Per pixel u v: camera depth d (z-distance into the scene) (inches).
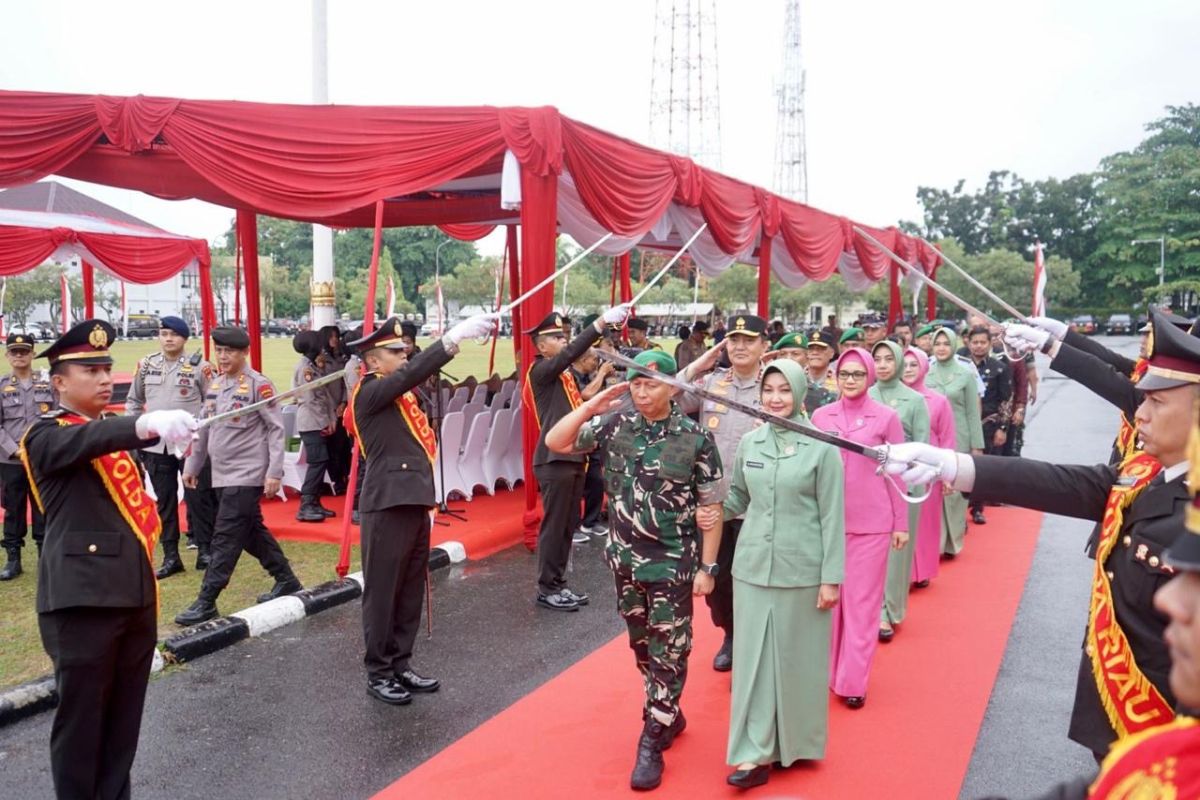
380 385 187.2
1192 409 91.5
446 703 192.5
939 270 1775.3
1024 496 106.3
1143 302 2470.5
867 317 609.0
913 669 214.7
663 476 157.6
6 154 294.5
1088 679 102.7
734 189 423.2
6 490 281.0
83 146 303.4
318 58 424.5
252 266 432.8
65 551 134.3
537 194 287.4
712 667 214.1
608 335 277.0
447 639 232.8
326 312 488.1
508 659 218.8
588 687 201.0
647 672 167.0
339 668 211.6
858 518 193.9
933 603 268.5
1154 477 97.6
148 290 2191.2
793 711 157.3
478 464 390.9
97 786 142.2
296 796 153.8
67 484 135.9
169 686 200.4
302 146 289.9
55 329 1518.2
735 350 214.5
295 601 246.8
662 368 164.6
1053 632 242.1
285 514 346.9
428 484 194.1
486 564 305.7
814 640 159.3
